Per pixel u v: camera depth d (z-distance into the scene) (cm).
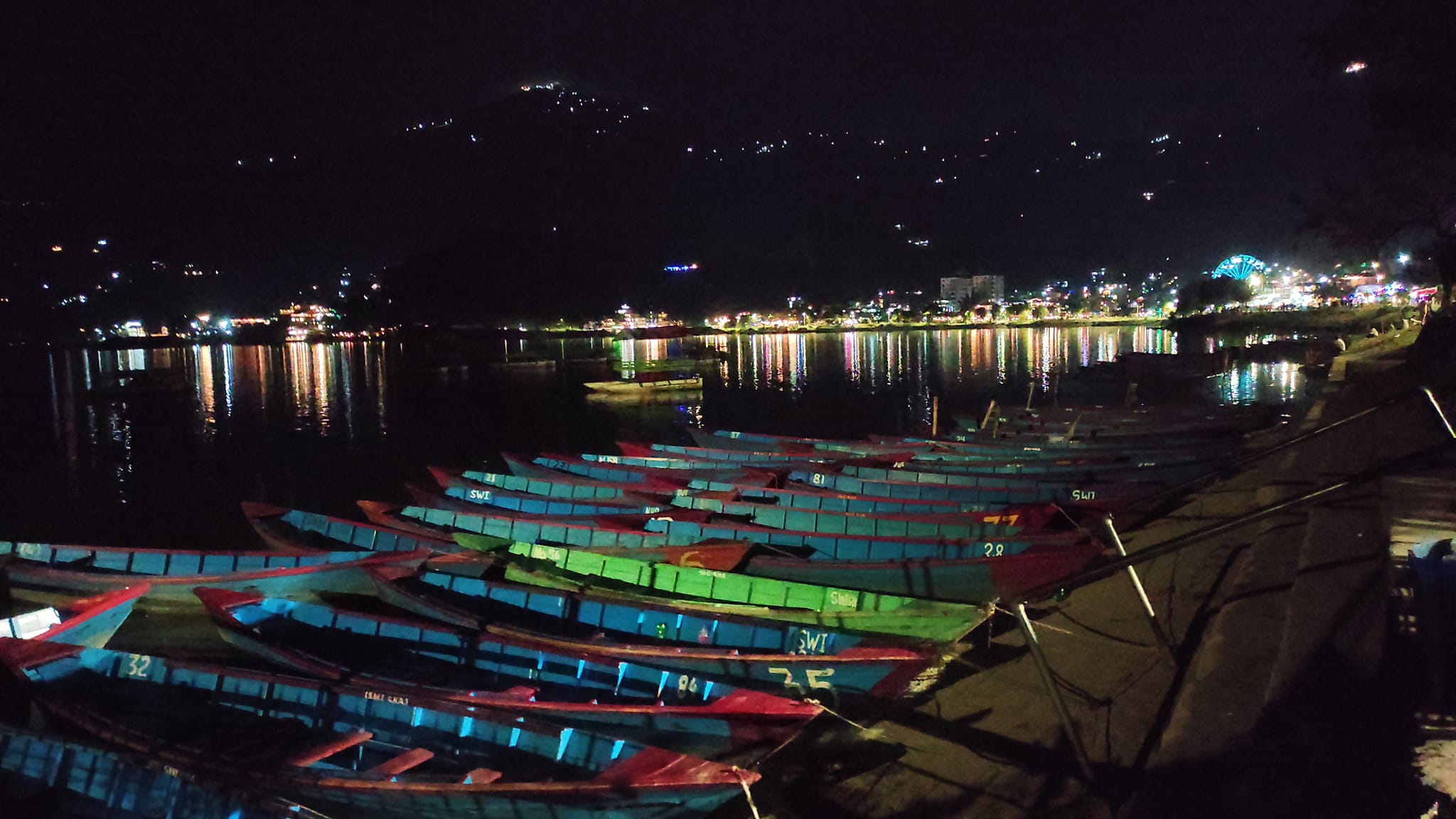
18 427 4966
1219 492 1327
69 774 798
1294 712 466
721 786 612
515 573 1258
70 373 10006
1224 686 548
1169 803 453
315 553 1403
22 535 2422
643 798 630
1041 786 563
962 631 848
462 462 3650
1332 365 3164
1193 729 509
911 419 4622
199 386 7750
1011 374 7112
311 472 3419
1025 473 1706
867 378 7188
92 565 1476
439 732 823
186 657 1153
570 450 3975
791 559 1221
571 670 948
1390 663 502
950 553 1236
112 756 784
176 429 4856
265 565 1420
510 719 794
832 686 818
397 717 848
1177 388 4144
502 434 4538
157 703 938
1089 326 19162
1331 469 1015
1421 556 620
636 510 1606
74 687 955
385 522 1686
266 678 911
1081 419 2541
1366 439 1178
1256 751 443
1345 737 442
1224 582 872
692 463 2139
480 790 663
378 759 838
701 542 1309
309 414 5559
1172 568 941
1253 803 408
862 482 1722
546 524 1537
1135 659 731
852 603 1045
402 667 1044
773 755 696
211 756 776
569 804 647
